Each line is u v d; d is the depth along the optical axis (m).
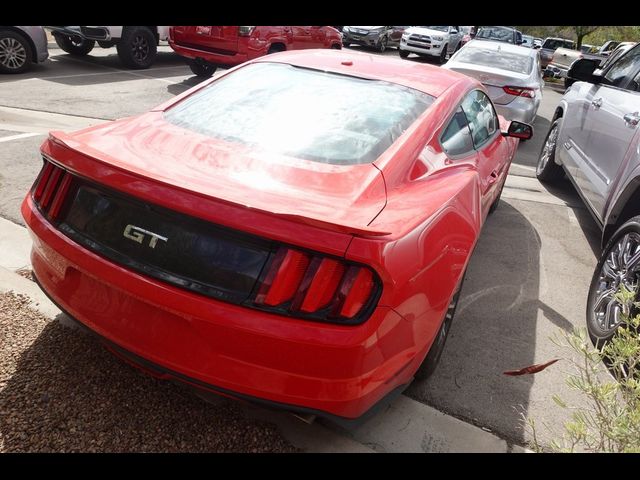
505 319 3.55
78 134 2.40
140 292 1.91
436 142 2.74
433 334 2.30
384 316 1.86
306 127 2.51
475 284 4.00
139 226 1.95
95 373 2.50
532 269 4.36
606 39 31.69
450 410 2.63
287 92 2.80
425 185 2.47
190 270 1.87
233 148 2.32
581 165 5.00
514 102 8.29
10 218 3.89
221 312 1.81
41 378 2.43
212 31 9.64
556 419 2.65
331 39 11.61
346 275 1.80
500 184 4.68
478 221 2.68
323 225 1.76
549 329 3.49
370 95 2.82
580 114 5.43
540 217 5.61
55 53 11.80
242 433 2.30
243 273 1.82
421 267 2.04
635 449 1.69
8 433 2.14
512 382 2.90
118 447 2.15
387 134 2.55
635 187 3.53
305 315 1.79
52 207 2.19
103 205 2.04
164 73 10.96
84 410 2.29
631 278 3.16
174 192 1.86
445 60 20.03
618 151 4.07
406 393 2.71
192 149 2.28
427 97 2.94
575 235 5.22
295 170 2.21
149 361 1.98
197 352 1.89
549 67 10.05
